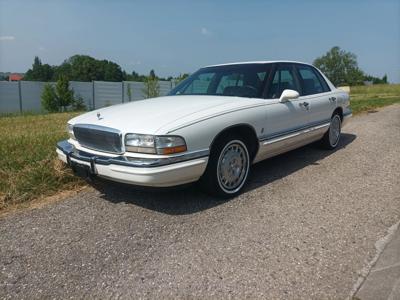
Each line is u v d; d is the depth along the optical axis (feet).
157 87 101.60
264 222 10.81
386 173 15.58
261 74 14.87
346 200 12.53
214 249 9.27
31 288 7.79
